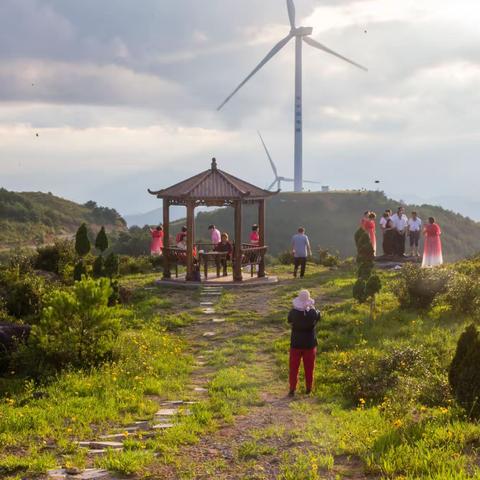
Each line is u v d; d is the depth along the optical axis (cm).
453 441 751
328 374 1309
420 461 677
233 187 2642
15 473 723
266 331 1867
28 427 931
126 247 8575
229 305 2262
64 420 980
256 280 2697
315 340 1192
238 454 784
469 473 641
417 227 3075
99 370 1370
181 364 1488
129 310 2145
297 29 9819
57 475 709
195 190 2622
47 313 1453
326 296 2286
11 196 14875
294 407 1062
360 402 1094
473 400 907
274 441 842
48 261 2931
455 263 2712
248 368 1437
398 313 1862
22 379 1321
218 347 1703
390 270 2820
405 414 934
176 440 852
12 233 13025
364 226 3073
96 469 738
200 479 695
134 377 1302
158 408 1084
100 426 955
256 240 2911
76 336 1413
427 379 1135
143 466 744
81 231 2736
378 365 1226
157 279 2838
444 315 1802
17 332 1523
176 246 2838
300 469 695
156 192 2741
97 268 2500
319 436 850
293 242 2853
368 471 688
